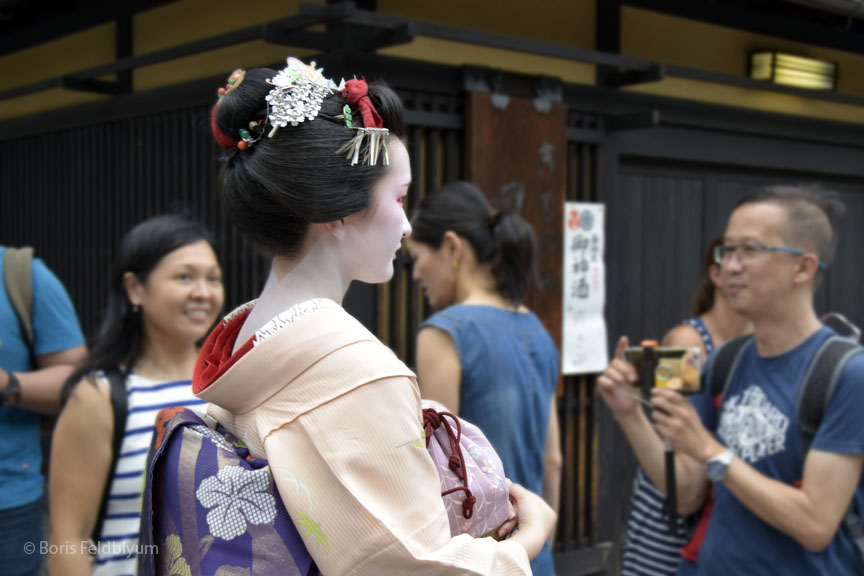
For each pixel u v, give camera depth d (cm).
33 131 514
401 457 91
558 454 243
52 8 502
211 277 212
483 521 105
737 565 204
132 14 447
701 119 457
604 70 416
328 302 97
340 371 92
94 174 470
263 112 98
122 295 205
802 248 199
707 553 212
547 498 241
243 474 95
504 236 227
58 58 510
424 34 301
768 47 501
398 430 91
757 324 208
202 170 385
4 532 252
